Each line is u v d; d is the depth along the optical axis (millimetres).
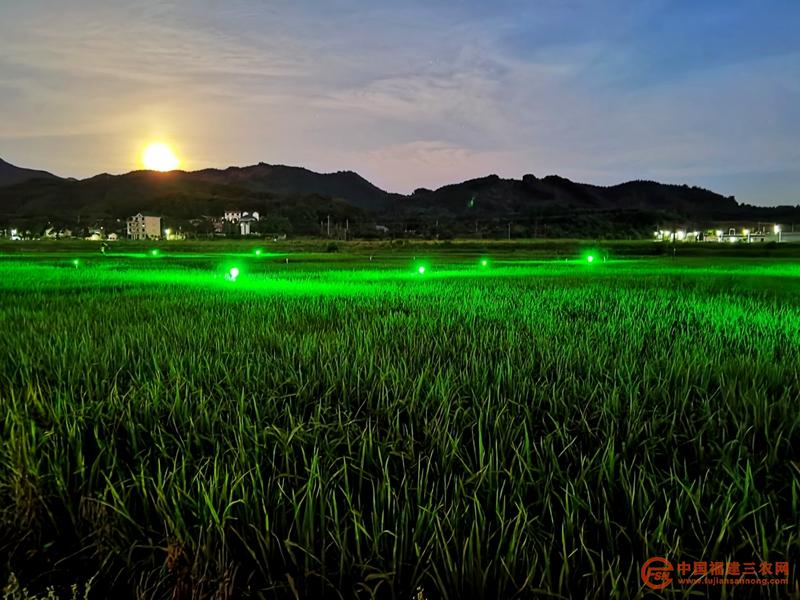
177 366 5062
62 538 2584
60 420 3602
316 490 2576
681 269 30406
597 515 2422
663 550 2102
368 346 5945
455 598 1986
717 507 2369
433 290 15086
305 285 17469
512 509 2473
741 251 61594
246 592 2055
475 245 82000
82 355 5555
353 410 4031
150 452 3080
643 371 4887
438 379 4324
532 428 3412
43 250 67625
